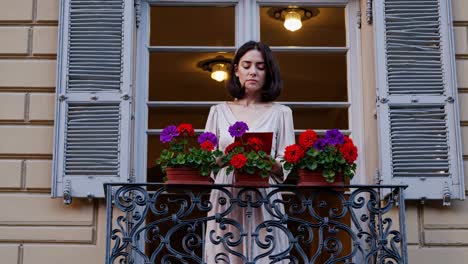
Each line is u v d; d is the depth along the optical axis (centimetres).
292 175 524
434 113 593
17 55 607
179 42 637
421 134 589
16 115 596
